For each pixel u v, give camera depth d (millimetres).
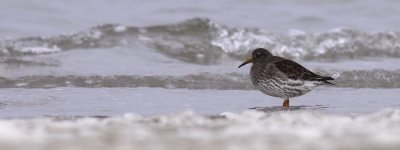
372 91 27578
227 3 46750
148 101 24750
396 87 28938
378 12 45406
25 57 32781
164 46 36469
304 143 13180
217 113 22000
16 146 12789
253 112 17781
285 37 37719
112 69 31062
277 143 13211
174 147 12898
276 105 24359
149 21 42500
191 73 30125
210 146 12984
